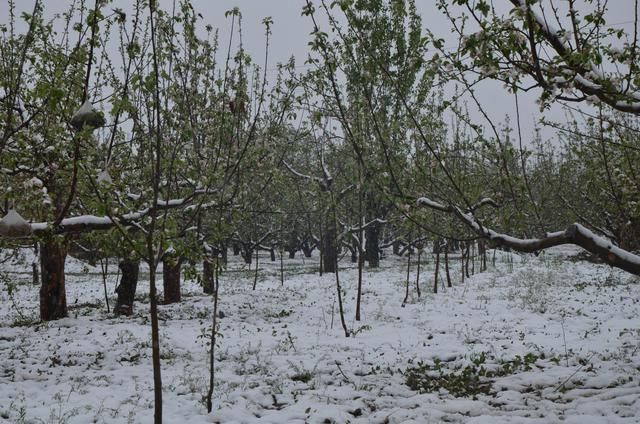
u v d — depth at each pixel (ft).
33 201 24.04
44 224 20.45
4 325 43.78
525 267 86.02
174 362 30.19
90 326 40.65
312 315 47.57
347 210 65.67
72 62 20.15
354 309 49.98
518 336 34.68
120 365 29.78
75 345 33.73
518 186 17.84
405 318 44.29
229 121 27.53
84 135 15.72
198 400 22.94
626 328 35.50
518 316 41.47
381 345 33.91
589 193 37.81
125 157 26.30
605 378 23.15
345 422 20.13
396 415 20.58
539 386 23.63
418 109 40.06
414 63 16.34
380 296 58.03
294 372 27.53
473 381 25.32
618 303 45.68
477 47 14.93
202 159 28.45
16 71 25.09
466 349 31.65
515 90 15.84
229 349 33.37
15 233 16.28
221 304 53.42
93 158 18.31
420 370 27.45
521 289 56.85
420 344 33.88
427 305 50.01
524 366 27.35
